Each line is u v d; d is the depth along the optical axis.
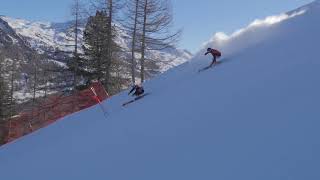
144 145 8.38
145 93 14.24
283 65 9.06
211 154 6.56
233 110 7.96
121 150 8.77
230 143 6.65
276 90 7.89
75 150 10.59
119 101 15.70
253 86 8.72
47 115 27.22
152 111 10.95
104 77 33.91
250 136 6.55
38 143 14.40
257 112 7.36
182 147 7.35
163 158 7.28
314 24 10.90
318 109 6.36
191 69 13.88
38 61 51.25
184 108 9.67
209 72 11.84
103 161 8.55
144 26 32.22
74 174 8.52
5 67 50.19
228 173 5.77
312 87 7.24
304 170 5.07
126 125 10.76
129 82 33.72
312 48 9.16
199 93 10.30
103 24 33.53
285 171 5.22
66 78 36.25
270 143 6.06
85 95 25.59
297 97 7.15
